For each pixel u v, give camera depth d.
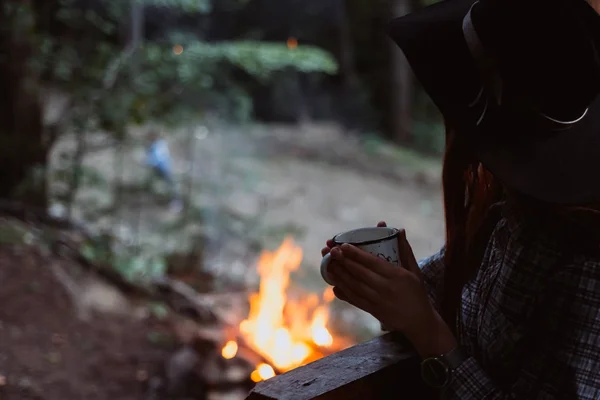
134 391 4.06
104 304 5.23
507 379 1.55
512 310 1.53
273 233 8.28
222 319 5.54
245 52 6.66
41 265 5.31
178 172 9.70
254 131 14.47
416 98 18.92
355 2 18.50
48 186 6.43
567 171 1.40
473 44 1.46
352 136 16.52
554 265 1.49
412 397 1.76
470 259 1.75
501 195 1.76
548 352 1.46
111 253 5.99
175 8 7.24
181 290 5.87
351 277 1.61
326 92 18.05
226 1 15.82
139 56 6.30
